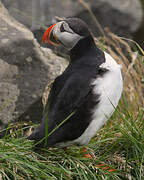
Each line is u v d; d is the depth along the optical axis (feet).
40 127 21.90
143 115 28.02
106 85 21.68
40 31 37.45
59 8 44.68
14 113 26.63
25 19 41.78
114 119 28.30
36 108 27.12
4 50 25.89
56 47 33.12
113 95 22.03
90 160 23.12
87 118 21.84
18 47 26.43
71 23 22.76
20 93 26.71
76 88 21.71
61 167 21.74
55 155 23.12
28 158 22.24
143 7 51.13
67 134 21.88
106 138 25.32
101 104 21.72
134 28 48.01
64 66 28.99
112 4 46.60
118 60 33.35
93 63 22.45
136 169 23.62
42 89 27.09
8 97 26.32
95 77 21.86
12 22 29.40
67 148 23.70
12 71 26.40
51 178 20.88
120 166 23.68
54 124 21.66
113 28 47.26
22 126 26.63
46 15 43.57
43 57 28.04
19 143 22.91
